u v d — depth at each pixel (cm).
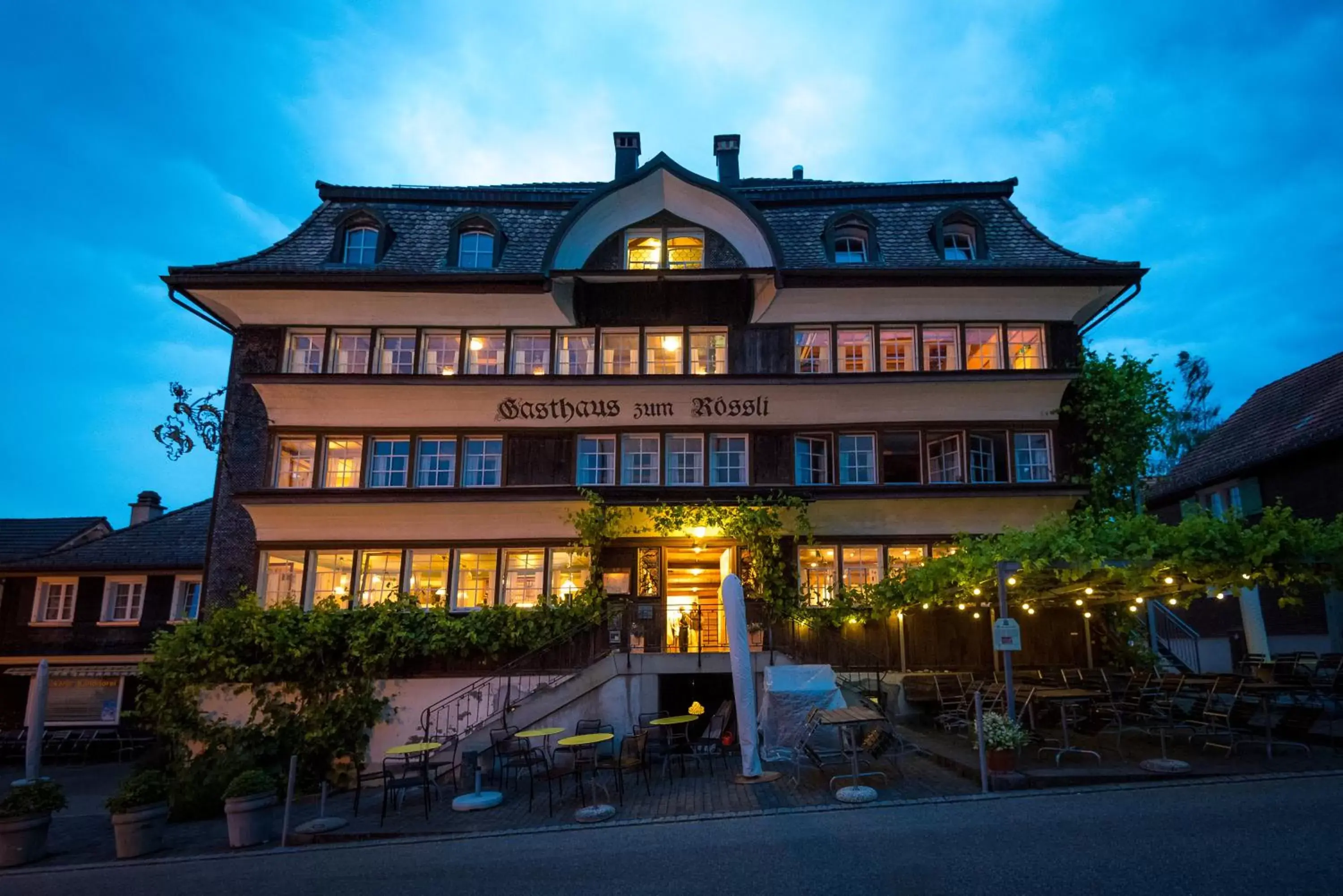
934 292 1881
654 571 1781
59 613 2598
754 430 1877
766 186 2308
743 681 1216
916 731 1491
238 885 911
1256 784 966
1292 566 1088
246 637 1627
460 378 1842
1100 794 967
